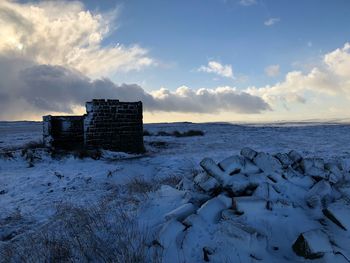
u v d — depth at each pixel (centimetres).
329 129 4138
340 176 732
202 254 448
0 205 1091
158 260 432
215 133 3828
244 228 460
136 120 2392
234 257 431
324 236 433
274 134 3538
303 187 645
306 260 420
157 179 1183
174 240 467
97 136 2231
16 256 562
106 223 589
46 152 1955
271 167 675
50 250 521
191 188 676
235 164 643
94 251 481
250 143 2678
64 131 2412
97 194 1117
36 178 1462
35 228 793
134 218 582
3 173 1619
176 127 5438
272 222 505
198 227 490
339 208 516
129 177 1324
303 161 736
